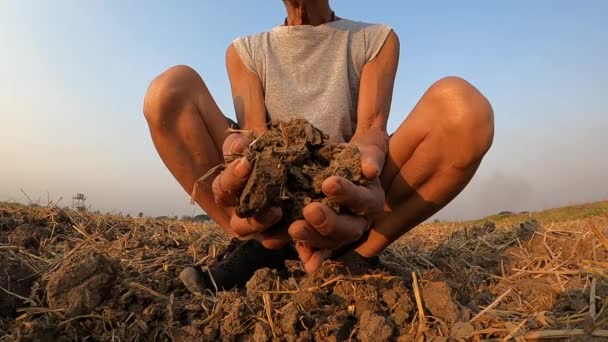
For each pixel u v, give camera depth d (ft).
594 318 2.31
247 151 2.24
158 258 3.67
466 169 2.71
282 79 3.29
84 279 2.58
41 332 2.42
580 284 2.81
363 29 3.36
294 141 2.32
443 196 2.85
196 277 2.87
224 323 2.49
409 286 2.90
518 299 2.66
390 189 2.89
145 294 2.77
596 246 3.34
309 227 2.19
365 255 3.02
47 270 3.26
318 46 3.32
